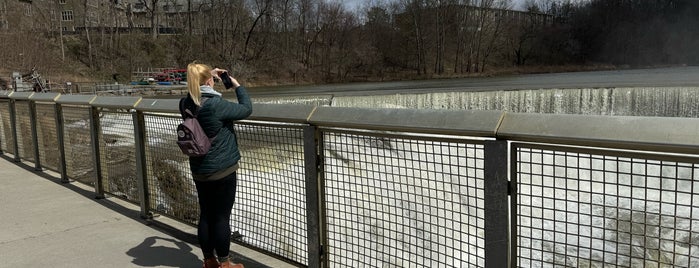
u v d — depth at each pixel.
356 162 2.93
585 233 4.38
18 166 8.14
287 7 75.31
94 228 4.80
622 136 1.83
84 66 61.25
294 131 3.22
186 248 4.16
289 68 73.88
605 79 43.44
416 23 79.62
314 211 3.14
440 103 26.00
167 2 80.50
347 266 3.17
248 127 3.60
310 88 51.00
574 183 4.66
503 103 26.70
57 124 6.67
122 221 4.98
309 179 3.11
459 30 82.00
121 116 5.26
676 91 25.41
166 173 4.61
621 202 4.59
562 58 92.94
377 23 83.25
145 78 56.94
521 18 91.56
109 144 5.58
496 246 2.32
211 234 3.33
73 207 5.57
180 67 69.75
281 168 3.39
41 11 63.31
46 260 4.04
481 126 2.24
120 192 5.55
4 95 8.52
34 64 48.06
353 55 79.56
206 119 3.03
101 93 40.62
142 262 3.89
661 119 1.78
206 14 73.44
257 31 74.12
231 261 3.80
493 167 2.27
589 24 96.50
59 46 60.84
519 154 2.27
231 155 3.20
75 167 6.54
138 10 83.88
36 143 7.61
